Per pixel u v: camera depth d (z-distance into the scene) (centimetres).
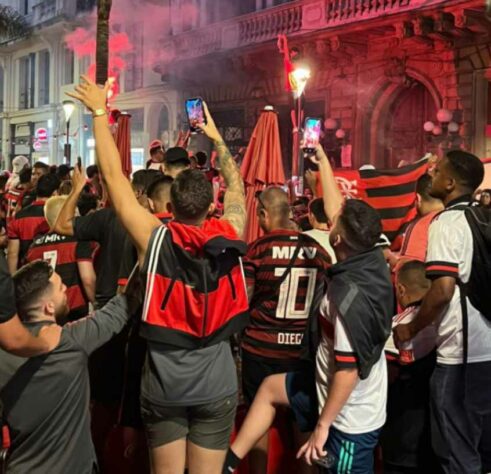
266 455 400
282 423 422
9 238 596
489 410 365
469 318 355
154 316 303
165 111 2753
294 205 756
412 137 1764
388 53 1722
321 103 1962
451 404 361
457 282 355
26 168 955
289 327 391
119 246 400
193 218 316
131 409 375
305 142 442
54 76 3469
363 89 1805
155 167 765
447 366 362
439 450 365
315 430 323
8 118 3941
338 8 1736
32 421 292
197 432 321
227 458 354
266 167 536
